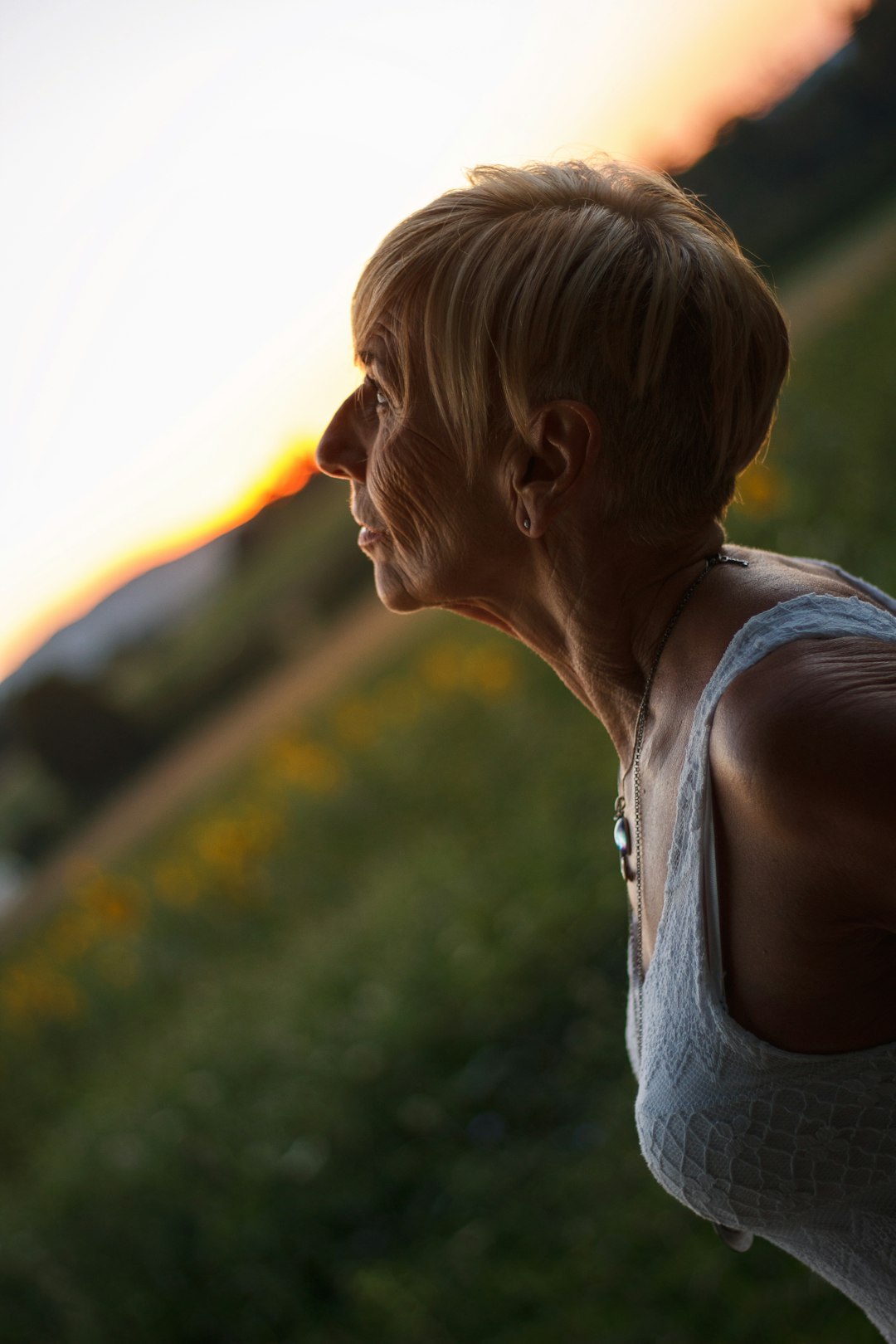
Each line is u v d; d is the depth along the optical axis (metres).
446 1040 4.48
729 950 0.90
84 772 32.34
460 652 12.52
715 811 0.88
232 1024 6.26
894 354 9.84
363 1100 4.43
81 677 34.12
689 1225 2.96
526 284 0.97
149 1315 4.05
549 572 1.10
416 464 1.10
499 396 1.02
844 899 0.80
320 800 9.52
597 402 0.98
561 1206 3.39
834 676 0.80
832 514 6.52
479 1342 3.07
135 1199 4.54
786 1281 2.61
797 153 28.64
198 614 47.38
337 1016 5.32
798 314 19.30
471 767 8.59
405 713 11.19
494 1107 4.09
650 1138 1.02
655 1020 1.00
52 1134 6.69
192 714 33.25
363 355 1.12
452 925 5.39
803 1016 0.89
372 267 1.07
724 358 0.98
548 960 4.52
